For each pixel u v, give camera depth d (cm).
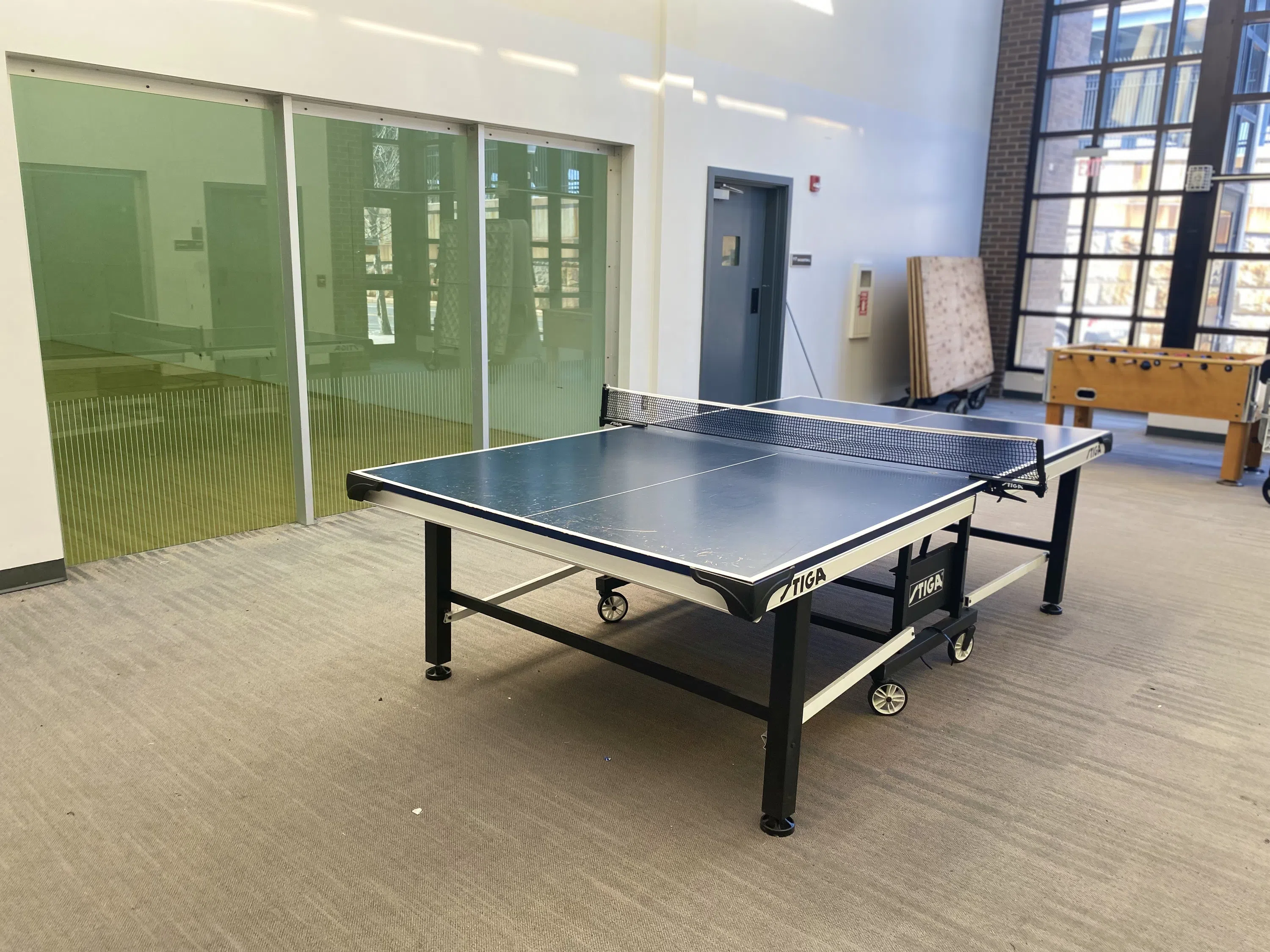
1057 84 1003
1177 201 945
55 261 399
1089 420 724
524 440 609
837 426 402
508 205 564
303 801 254
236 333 464
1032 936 209
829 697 265
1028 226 1041
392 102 484
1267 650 375
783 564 219
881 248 901
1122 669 356
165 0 399
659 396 431
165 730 289
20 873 222
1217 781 277
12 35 362
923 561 315
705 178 679
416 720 300
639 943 203
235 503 480
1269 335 888
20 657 337
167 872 223
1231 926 214
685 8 633
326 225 482
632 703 316
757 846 240
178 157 428
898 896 221
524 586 355
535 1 541
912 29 877
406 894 217
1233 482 664
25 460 391
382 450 533
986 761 286
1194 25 912
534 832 243
